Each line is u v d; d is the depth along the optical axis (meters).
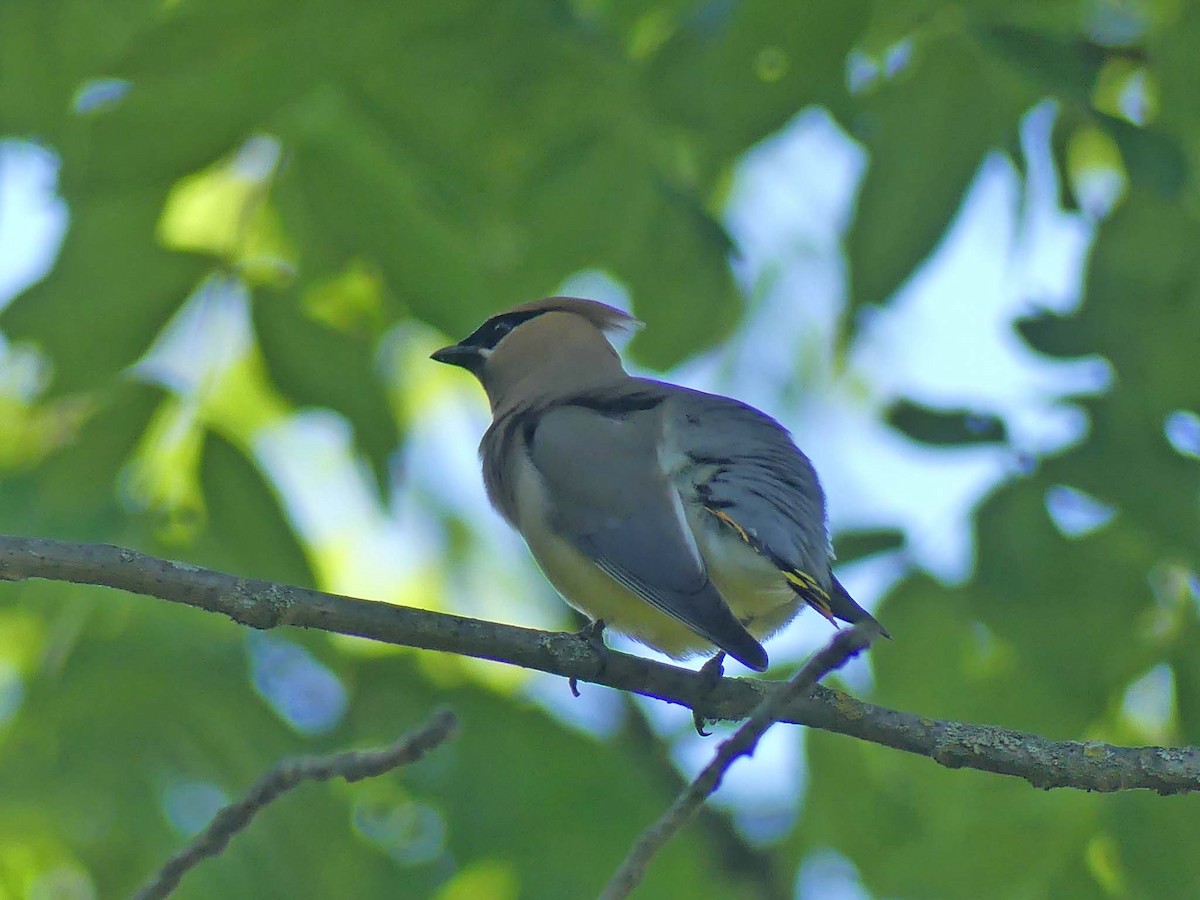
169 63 10.32
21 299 11.42
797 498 9.84
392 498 11.95
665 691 9.07
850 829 13.23
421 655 14.32
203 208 12.02
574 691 9.32
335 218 11.99
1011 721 11.53
